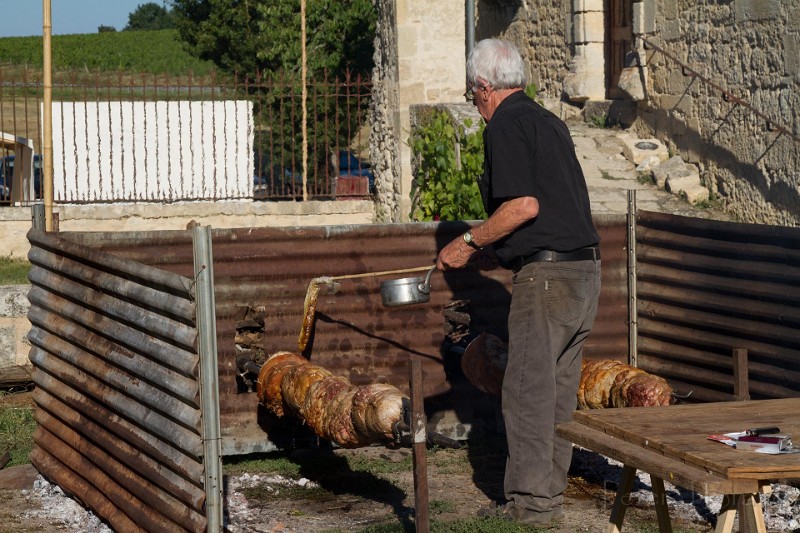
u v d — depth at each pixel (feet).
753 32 35.63
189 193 46.50
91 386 16.02
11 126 83.56
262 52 63.31
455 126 40.86
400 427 14.12
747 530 10.43
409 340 19.92
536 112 15.15
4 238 42.27
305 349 19.36
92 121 45.39
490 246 16.75
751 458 9.30
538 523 15.44
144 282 13.99
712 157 38.22
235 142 46.73
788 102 33.76
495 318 20.29
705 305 18.85
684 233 19.31
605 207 35.53
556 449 15.78
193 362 12.61
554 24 51.85
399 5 51.39
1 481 18.51
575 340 15.96
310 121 61.36
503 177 14.73
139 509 14.49
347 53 62.85
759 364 17.79
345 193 48.70
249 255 18.93
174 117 46.39
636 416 11.36
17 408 24.21
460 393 20.25
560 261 15.14
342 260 19.45
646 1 42.91
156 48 148.36
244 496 17.40
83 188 45.65
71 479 17.31
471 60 15.64
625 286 20.54
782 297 17.20
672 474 9.36
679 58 40.55
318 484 18.08
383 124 55.21
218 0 67.26
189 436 12.76
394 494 17.40
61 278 17.29
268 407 17.98
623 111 44.93
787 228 17.11
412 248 19.81
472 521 15.38
